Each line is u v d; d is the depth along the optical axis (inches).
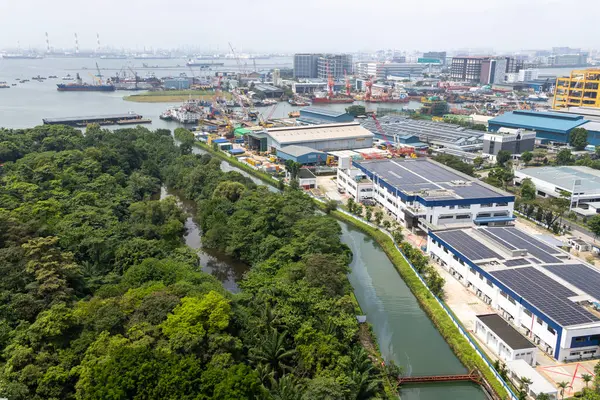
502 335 3122.5
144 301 2839.6
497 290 3639.3
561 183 6348.4
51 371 2368.4
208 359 2514.8
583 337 3014.3
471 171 7332.7
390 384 2859.3
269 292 3309.5
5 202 4640.8
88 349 2479.1
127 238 4370.1
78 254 3981.3
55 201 4837.6
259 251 4431.6
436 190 5531.5
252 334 2878.9
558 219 5654.5
